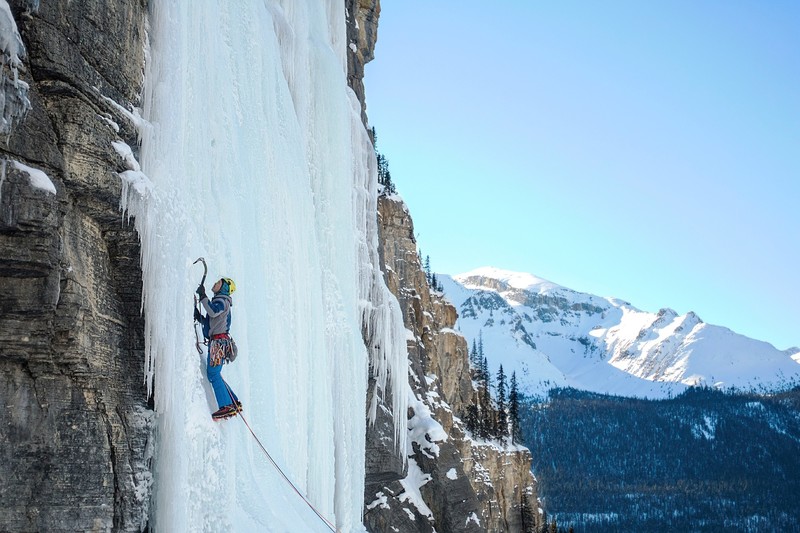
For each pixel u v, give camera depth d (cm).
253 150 1505
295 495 1432
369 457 2547
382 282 2622
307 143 1952
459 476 3306
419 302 4559
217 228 1304
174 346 1136
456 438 4516
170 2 1252
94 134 1073
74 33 1066
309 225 1719
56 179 1022
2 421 975
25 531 975
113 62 1139
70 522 1006
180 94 1249
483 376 7456
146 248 1126
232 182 1393
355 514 1992
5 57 943
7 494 970
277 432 1417
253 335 1373
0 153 953
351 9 3025
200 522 1141
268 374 1392
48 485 995
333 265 1972
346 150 2073
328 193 1988
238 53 1499
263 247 1497
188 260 1184
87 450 1032
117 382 1108
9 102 948
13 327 977
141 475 1098
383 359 2559
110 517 1043
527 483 6638
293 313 1585
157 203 1148
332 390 1919
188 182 1262
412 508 3070
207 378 1210
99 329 1080
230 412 1198
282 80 1706
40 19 1021
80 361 1027
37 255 965
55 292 984
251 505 1265
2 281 967
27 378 999
